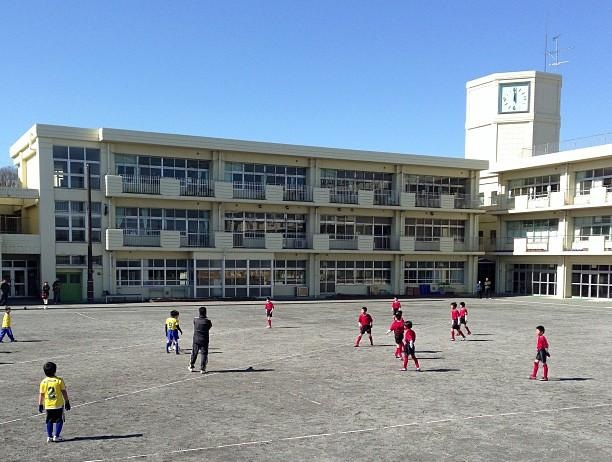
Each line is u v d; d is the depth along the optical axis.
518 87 51.41
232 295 40.81
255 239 42.16
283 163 43.03
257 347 18.28
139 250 38.19
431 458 8.16
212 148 39.84
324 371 14.38
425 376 13.88
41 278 35.66
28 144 38.75
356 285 45.81
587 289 42.66
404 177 47.00
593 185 41.94
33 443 8.71
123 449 8.45
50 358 15.95
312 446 8.64
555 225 44.88
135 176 38.53
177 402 11.20
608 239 39.91
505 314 31.03
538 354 13.70
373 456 8.23
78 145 36.66
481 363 15.75
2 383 12.72
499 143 52.00
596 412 10.72
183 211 40.34
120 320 25.84
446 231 48.88
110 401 11.23
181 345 18.52
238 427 9.59
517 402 11.41
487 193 52.12
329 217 44.94
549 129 51.41
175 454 8.26
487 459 8.14
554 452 8.46
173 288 39.50
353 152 44.34
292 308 34.25
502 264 49.72
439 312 31.83
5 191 34.72
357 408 10.84
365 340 20.05
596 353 17.78
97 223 37.31
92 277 35.84
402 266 46.88
